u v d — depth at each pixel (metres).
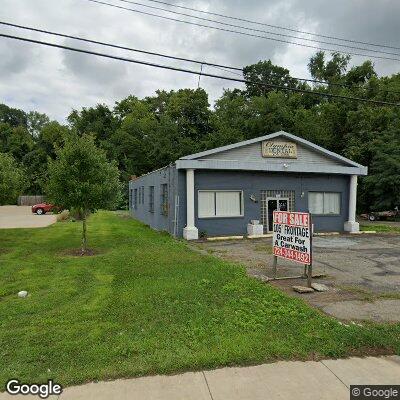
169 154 52.56
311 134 39.03
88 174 12.53
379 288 8.09
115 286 8.04
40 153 62.62
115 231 19.66
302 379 4.16
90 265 10.36
